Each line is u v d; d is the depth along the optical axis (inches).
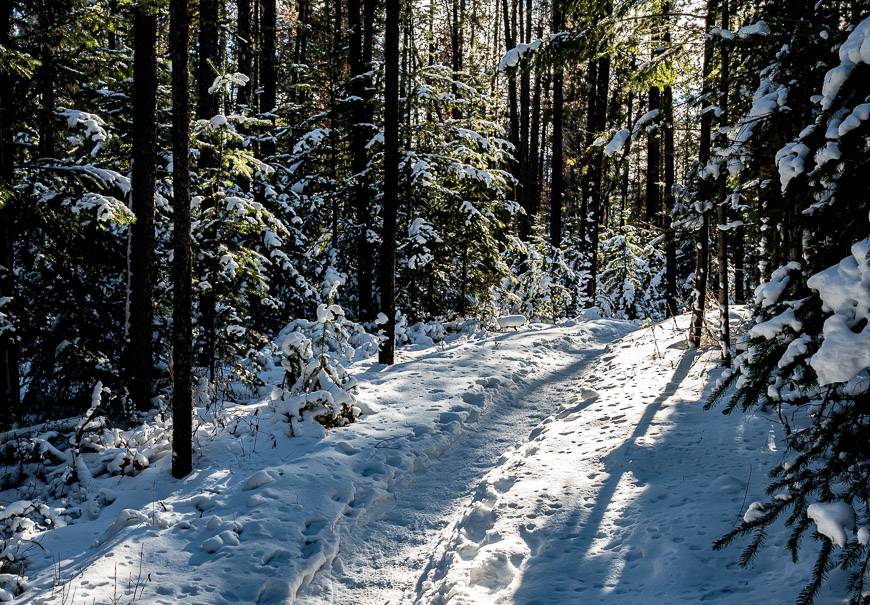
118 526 248.2
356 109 606.2
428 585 214.1
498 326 686.5
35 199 362.3
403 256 651.5
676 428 295.4
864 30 129.6
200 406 401.7
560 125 905.5
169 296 430.0
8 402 368.5
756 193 315.0
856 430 132.7
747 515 144.2
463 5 1055.6
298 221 598.2
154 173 384.5
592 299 850.8
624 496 238.5
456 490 297.0
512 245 741.3
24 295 402.3
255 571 217.8
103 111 447.5
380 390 417.1
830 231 142.3
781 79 204.8
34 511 265.6
